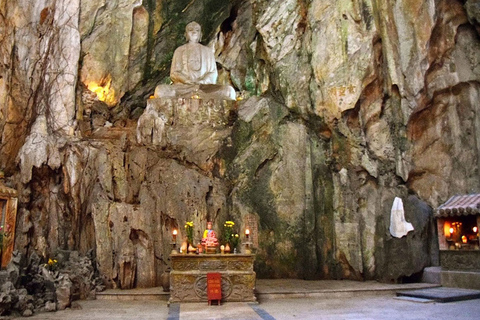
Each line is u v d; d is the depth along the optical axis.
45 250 10.59
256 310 8.04
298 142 13.45
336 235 12.54
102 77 15.80
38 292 8.64
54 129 12.51
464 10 12.81
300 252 12.59
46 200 11.38
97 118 14.55
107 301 9.44
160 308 8.49
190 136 13.48
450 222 11.53
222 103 14.18
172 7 16.95
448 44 12.91
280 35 14.82
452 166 12.77
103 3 15.24
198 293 8.97
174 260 9.12
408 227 11.52
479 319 7.05
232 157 13.30
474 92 12.84
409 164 12.79
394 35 12.98
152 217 11.43
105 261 10.69
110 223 10.98
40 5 12.86
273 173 13.21
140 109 17.83
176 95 14.49
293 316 7.41
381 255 11.82
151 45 17.28
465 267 10.69
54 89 12.81
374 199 12.63
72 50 13.40
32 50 12.55
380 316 7.38
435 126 13.03
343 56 13.20
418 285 10.78
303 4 14.63
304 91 13.82
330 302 8.98
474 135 12.66
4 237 9.70
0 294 7.44
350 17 13.32
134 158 12.10
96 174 11.55
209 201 12.29
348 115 13.15
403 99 12.84
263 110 13.80
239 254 9.20
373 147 12.98
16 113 11.93
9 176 11.47
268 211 12.88
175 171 12.07
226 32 18.61
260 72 16.05
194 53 15.62
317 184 13.15
